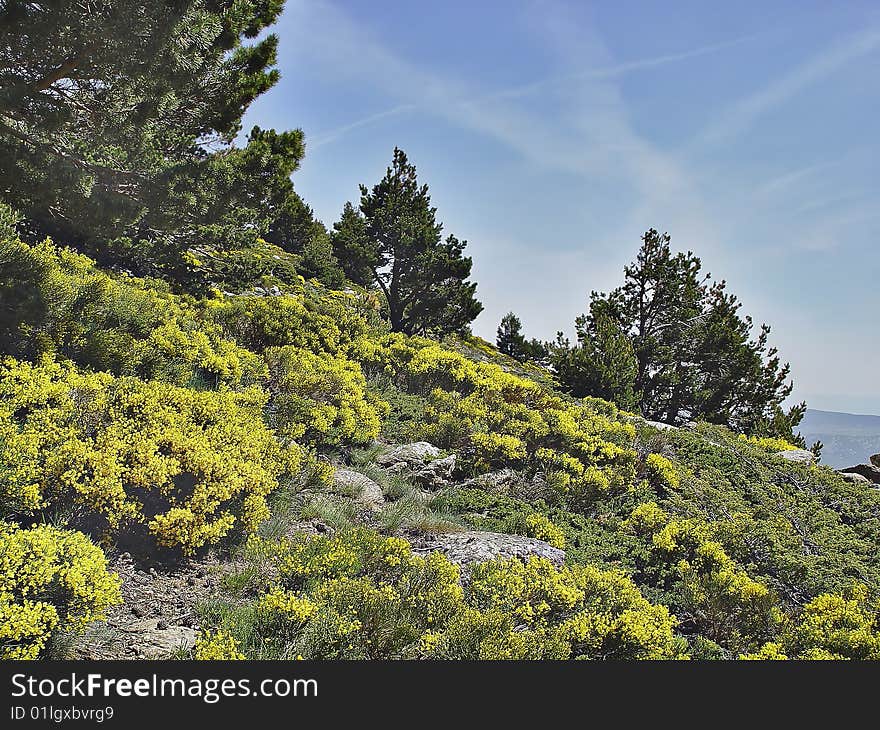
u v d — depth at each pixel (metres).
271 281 25.58
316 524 8.76
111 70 9.45
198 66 10.63
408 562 7.52
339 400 13.56
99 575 5.41
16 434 6.87
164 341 11.87
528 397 18.69
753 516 13.79
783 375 32.78
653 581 9.81
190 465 7.64
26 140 9.93
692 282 32.97
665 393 31.77
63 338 10.01
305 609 5.98
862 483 18.67
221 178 12.58
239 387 12.50
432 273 29.91
